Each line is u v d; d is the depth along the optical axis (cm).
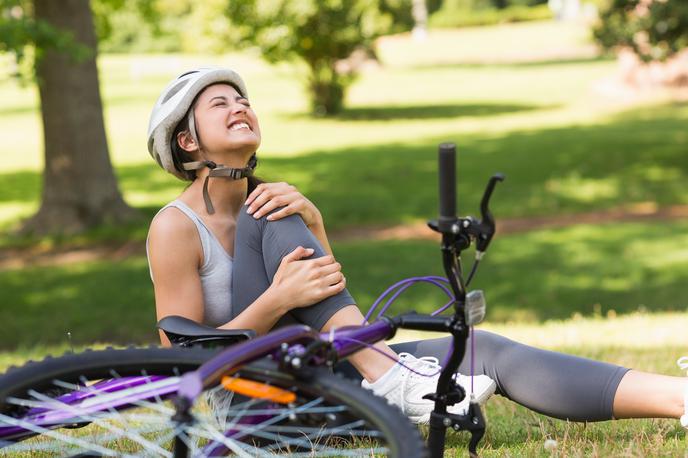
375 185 1802
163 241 278
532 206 1617
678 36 1495
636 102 2872
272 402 208
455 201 207
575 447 279
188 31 2631
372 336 208
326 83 2800
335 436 287
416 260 1267
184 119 284
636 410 272
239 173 281
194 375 175
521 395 287
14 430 198
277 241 269
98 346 760
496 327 725
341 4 2608
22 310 1097
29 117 2948
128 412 224
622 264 1241
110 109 3080
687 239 1362
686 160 1928
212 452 196
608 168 1884
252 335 247
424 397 227
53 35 1105
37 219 1467
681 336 630
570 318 1042
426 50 5062
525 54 4712
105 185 1481
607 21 1553
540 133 2362
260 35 2583
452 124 2603
